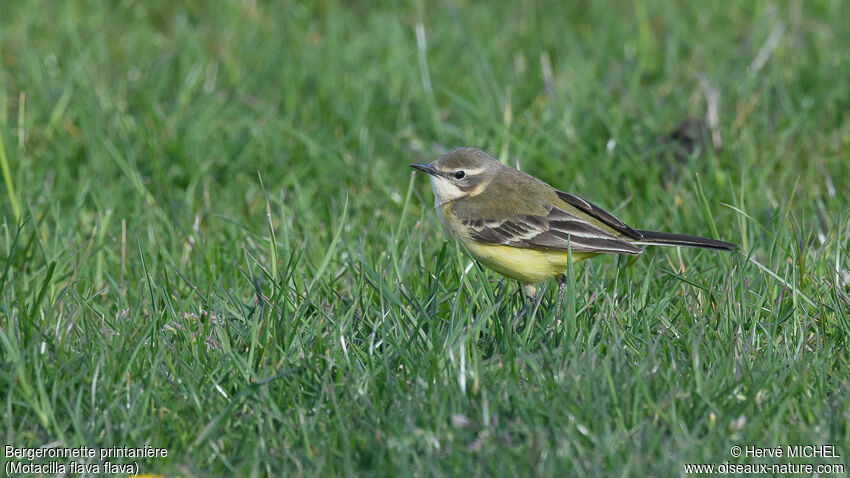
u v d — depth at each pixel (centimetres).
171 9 2105
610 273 1202
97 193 1402
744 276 1052
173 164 1501
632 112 1623
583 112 1611
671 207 1318
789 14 2020
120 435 820
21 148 1466
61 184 1452
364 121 1616
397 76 1778
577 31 2020
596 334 958
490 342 969
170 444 821
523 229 1109
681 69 1830
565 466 753
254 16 2059
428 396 850
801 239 1121
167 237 1284
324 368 920
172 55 1852
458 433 795
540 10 2103
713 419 813
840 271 1074
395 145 1563
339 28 1983
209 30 1989
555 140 1527
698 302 1020
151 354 940
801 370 864
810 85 1712
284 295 1002
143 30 2003
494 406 827
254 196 1441
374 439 800
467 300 1059
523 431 805
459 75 1806
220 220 1338
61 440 809
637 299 1049
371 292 1074
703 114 1623
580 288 1094
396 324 975
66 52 1888
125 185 1433
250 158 1523
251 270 1098
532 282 1138
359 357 938
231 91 1739
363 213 1388
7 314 1005
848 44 1877
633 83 1720
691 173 1391
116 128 1571
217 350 955
